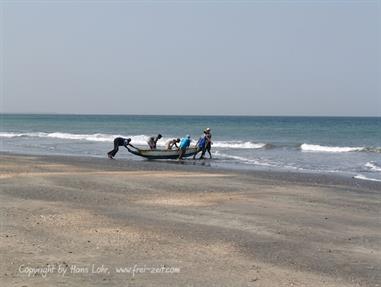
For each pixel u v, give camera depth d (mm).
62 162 26703
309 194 16656
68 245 9664
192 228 11383
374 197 16312
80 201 14617
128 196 15727
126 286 7477
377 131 80188
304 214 13250
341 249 9906
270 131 79875
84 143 48406
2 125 107875
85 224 11508
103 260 8758
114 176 20469
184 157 31141
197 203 14641
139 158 31391
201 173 22328
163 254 9250
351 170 25969
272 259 9141
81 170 22703
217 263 8789
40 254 8992
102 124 116688
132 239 10250
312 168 26828
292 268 8641
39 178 19391
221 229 11344
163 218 12430
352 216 13133
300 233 11125
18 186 17281
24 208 13250
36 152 36375
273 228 11539
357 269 8648
